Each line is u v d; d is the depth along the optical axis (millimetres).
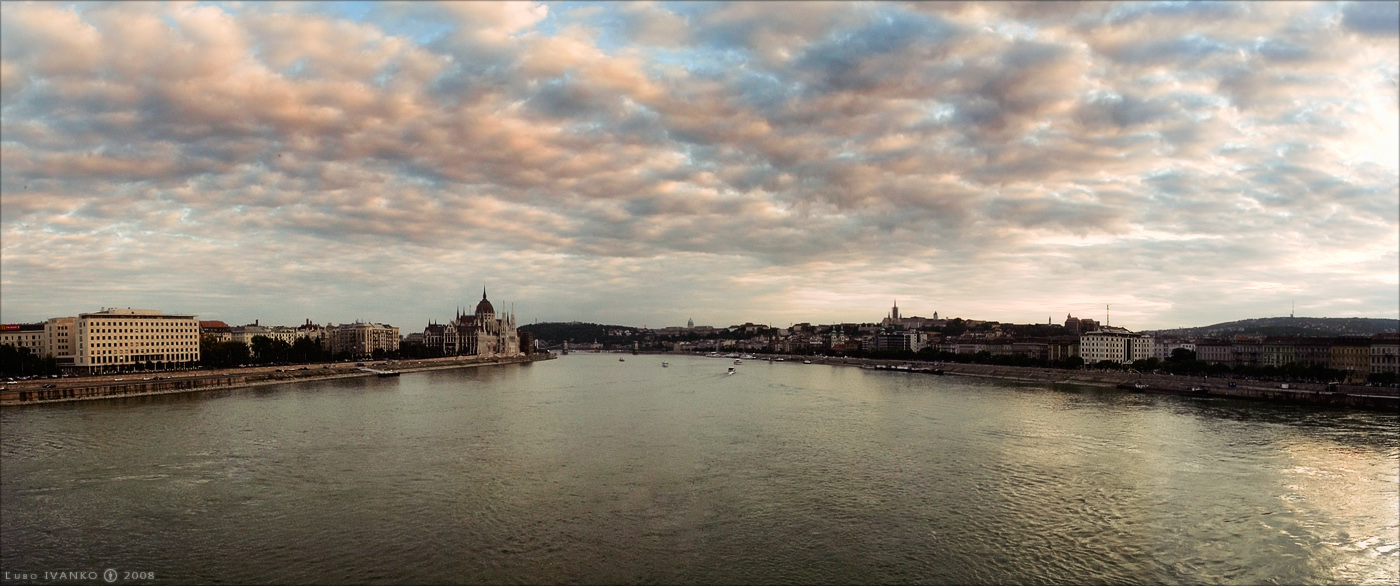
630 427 180375
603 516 104312
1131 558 90500
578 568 86625
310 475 126312
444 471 129500
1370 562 89750
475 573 85250
